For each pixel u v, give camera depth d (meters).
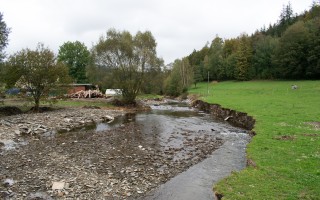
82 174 17.88
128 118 44.78
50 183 16.30
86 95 80.38
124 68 61.66
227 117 42.62
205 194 15.49
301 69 90.31
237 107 44.59
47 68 46.91
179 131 33.41
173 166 20.28
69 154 22.30
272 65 108.38
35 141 26.59
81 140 27.42
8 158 20.80
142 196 15.27
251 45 129.88
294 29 91.94
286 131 25.81
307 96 53.50
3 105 48.88
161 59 63.34
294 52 89.88
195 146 26.05
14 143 25.41
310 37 87.94
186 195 15.41
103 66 63.12
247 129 34.34
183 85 109.75
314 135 23.83
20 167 18.89
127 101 62.66
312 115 33.56
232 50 146.12
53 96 51.16
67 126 34.78
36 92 47.03
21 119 35.69
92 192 15.37
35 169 18.55
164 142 27.56
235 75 124.81
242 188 14.05
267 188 13.78
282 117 33.34
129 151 23.80
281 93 63.94
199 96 83.56
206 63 146.62
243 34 147.62
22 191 15.20
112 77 61.69
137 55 62.00
